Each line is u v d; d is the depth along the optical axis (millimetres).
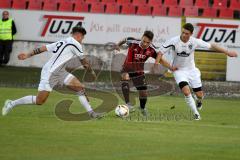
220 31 56812
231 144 27781
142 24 57531
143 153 25219
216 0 62031
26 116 34469
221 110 40531
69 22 58500
